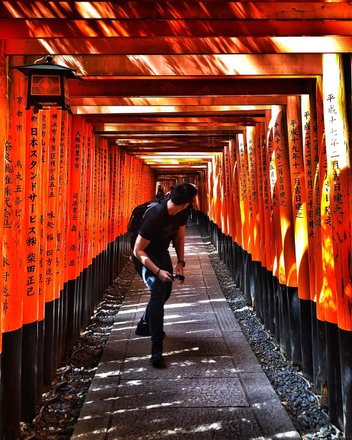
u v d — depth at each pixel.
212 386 3.18
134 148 7.80
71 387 3.32
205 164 12.05
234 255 7.00
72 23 2.23
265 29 2.26
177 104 3.83
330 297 2.77
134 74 2.88
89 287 4.98
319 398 3.08
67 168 4.04
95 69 2.85
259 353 4.04
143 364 3.59
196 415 2.76
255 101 3.75
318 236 3.04
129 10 2.10
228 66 2.88
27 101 2.33
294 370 3.64
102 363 3.62
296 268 3.70
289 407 2.99
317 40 2.45
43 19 2.14
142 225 3.46
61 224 3.73
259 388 3.15
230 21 2.22
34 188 2.80
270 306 4.50
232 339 4.23
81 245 4.51
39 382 3.03
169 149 8.13
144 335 4.24
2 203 2.32
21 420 2.81
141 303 5.76
